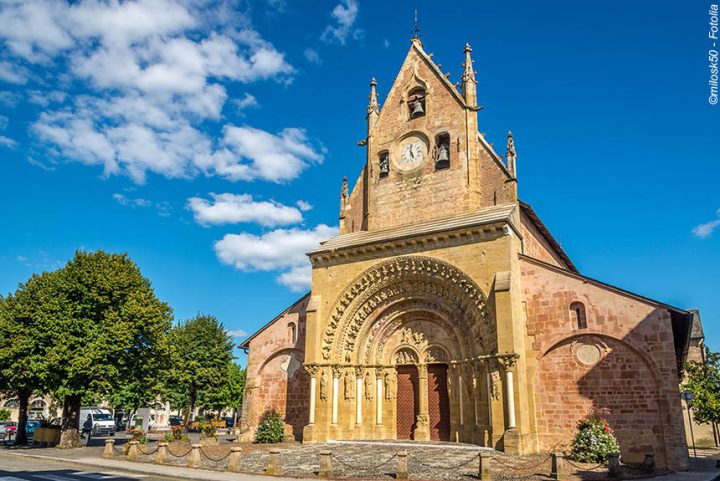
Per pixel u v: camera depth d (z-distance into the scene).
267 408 35.78
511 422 24.42
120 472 21.59
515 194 30.08
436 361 29.89
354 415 30.73
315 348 31.39
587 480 18.81
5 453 29.69
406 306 31.08
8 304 35.25
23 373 32.94
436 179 32.03
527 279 28.06
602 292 26.11
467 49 33.50
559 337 26.53
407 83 35.19
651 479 19.64
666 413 23.52
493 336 26.39
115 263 36.03
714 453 35.28
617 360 25.12
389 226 32.94
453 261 28.52
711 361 31.03
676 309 24.33
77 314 33.56
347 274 32.09
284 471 20.94
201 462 24.27
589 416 25.09
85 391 32.44
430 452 24.75
